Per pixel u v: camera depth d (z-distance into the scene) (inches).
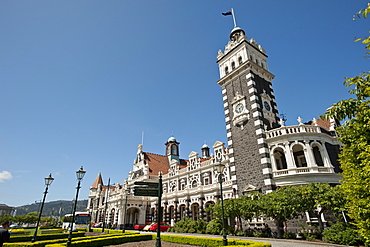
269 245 629.0
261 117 1435.8
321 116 465.4
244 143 1454.2
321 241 898.1
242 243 705.0
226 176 1646.2
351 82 425.4
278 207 930.7
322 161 1269.7
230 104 1649.9
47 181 1115.3
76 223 2549.2
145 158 2704.2
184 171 2095.2
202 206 1708.9
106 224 2593.5
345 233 816.3
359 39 375.6
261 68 1659.7
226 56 1803.6
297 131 1273.4
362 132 469.4
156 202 2306.8
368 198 509.4
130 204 2340.1
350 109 436.1
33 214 4261.8
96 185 3848.4
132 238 1076.5
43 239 1247.5
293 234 1033.5
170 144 2957.7
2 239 408.5
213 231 1288.1
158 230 605.9
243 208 1072.8
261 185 1273.4
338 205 850.1
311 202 912.3
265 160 1289.4
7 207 5689.0
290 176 1184.8
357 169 543.5
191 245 887.7
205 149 2571.4
